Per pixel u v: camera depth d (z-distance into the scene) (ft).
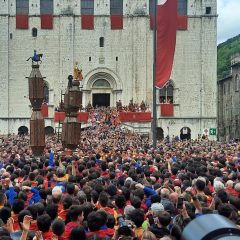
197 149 140.26
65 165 84.07
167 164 81.76
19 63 278.46
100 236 35.14
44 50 279.90
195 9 281.74
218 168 74.90
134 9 280.51
